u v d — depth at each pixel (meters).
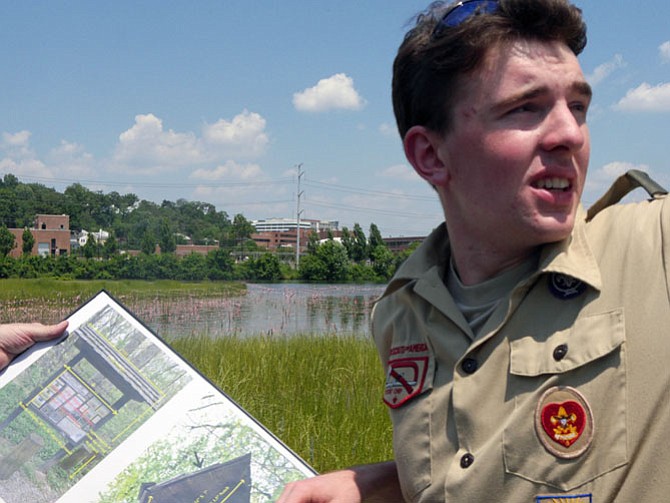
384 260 67.31
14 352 1.98
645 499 1.24
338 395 6.51
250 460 1.80
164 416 1.87
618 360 1.29
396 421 1.61
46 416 1.87
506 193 1.38
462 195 1.46
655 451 1.24
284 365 8.14
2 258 48.88
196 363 8.12
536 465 1.33
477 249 1.53
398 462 1.60
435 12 1.49
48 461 1.80
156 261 52.72
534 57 1.35
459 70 1.39
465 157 1.42
